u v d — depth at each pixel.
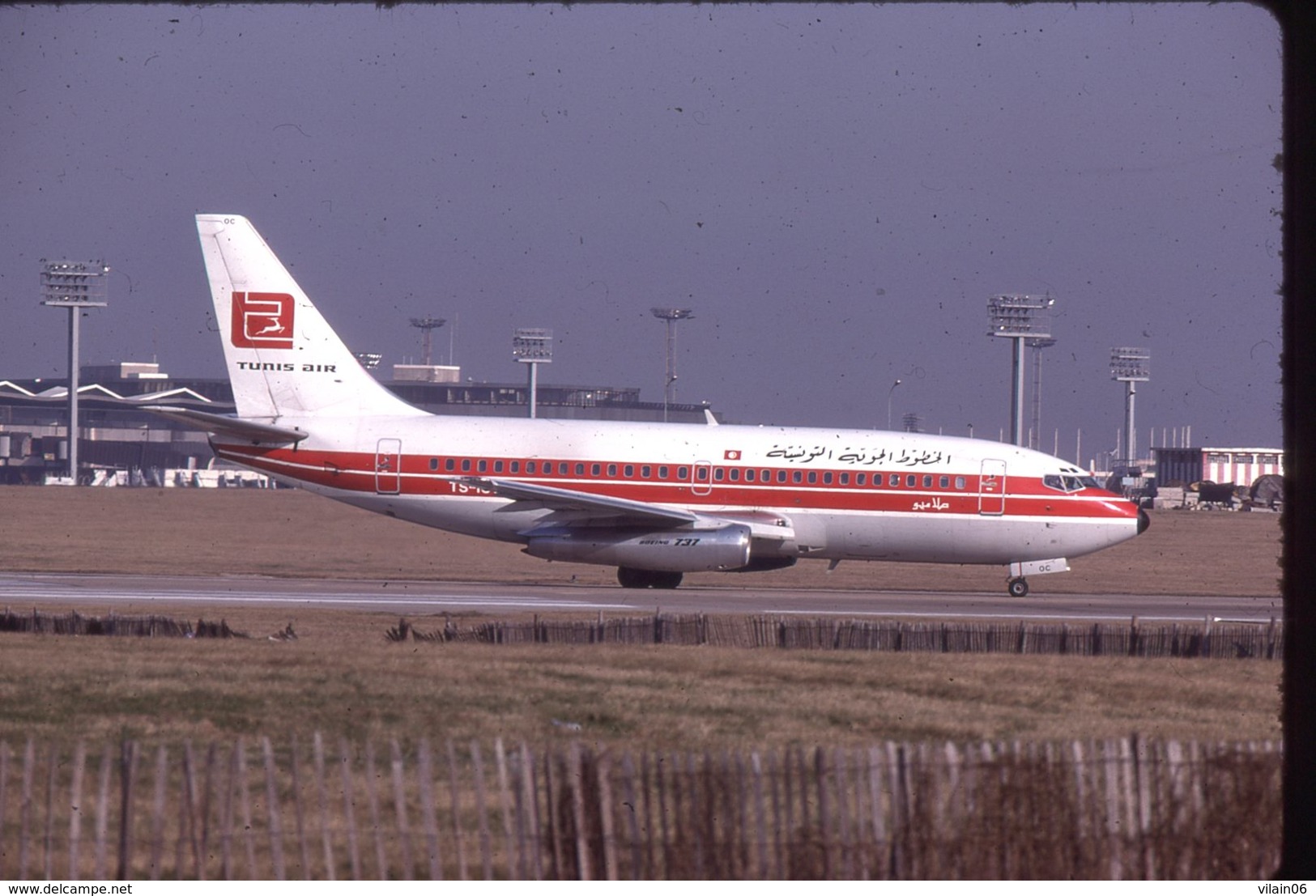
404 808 57.38
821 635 120.75
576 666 103.75
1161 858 55.38
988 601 175.75
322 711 84.62
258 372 183.62
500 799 54.69
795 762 56.47
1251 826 56.12
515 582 191.00
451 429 181.62
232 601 148.88
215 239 183.12
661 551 171.25
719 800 53.53
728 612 147.88
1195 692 101.75
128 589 160.25
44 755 71.19
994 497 178.00
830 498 177.75
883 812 55.97
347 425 181.88
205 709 84.31
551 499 170.75
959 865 53.78
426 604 150.88
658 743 79.25
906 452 179.50
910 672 106.75
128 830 52.31
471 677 97.12
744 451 178.88
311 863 55.22
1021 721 89.81
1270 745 58.62
